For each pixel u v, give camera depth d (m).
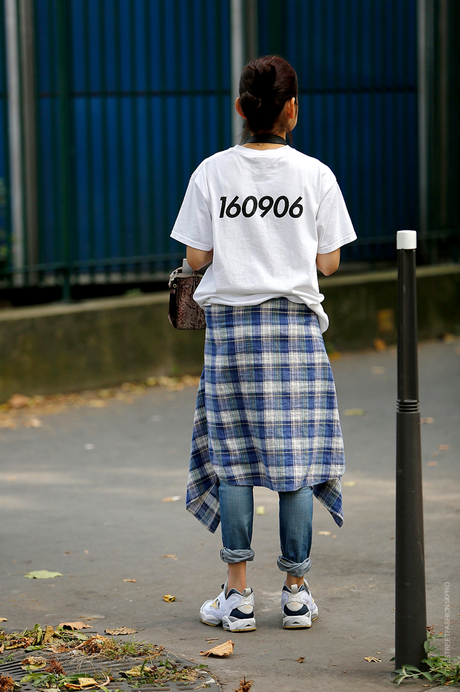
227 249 3.73
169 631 3.98
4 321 9.13
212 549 5.13
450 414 8.32
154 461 7.14
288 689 3.34
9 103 10.29
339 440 3.90
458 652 3.62
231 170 3.74
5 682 3.35
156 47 10.91
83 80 10.75
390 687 3.35
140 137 10.91
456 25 12.22
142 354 10.11
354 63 11.80
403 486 3.42
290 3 11.49
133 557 5.01
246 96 3.77
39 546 5.22
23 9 10.27
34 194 10.46
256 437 3.80
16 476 6.77
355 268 12.23
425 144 12.34
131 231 10.99
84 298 10.64
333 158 11.85
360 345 11.66
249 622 3.95
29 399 9.31
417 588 3.43
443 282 12.34
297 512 3.84
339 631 3.94
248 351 3.75
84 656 3.64
